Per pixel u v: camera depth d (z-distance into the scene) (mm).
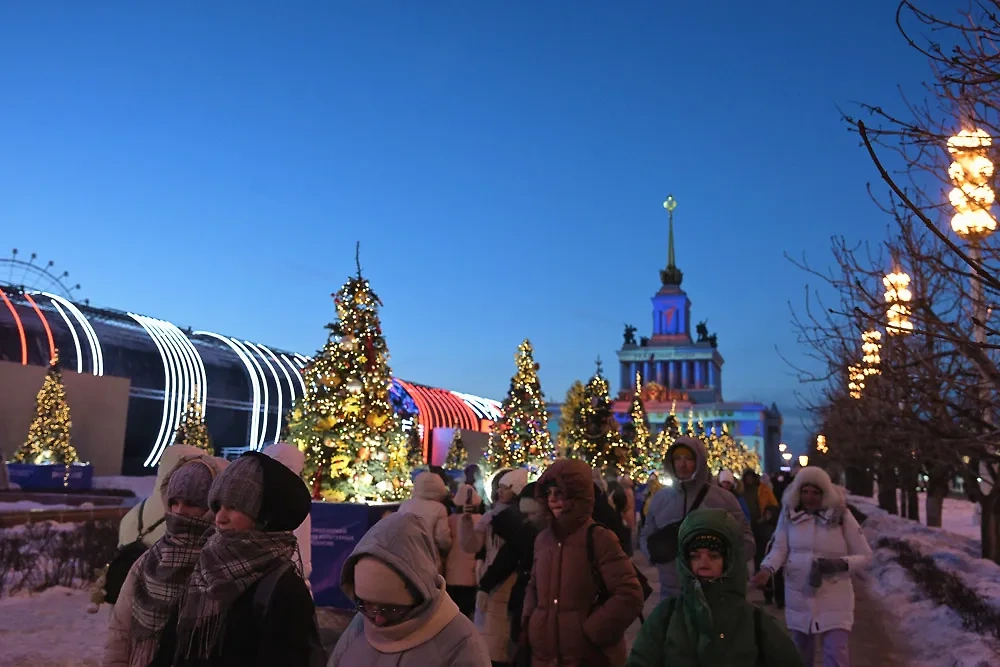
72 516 17812
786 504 5992
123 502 22688
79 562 11008
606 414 28531
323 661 2824
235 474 2891
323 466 13242
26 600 9156
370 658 2652
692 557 3258
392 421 13984
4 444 30156
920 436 8523
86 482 26922
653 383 123688
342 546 9680
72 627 7914
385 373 13945
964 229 5602
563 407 33781
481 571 6477
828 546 5750
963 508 46000
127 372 40750
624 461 28672
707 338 146750
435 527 7230
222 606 2742
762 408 121188
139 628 3211
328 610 9539
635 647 3346
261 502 2871
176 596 3186
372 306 14023
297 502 2979
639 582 4105
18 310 37531
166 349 44344
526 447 26594
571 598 4059
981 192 5484
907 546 15211
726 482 16328
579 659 3961
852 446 20500
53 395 28250
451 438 32719
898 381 7027
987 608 8438
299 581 2867
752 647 3123
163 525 4742
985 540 13211
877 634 9125
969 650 7285
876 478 31250
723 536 3223
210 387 45469
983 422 6742
